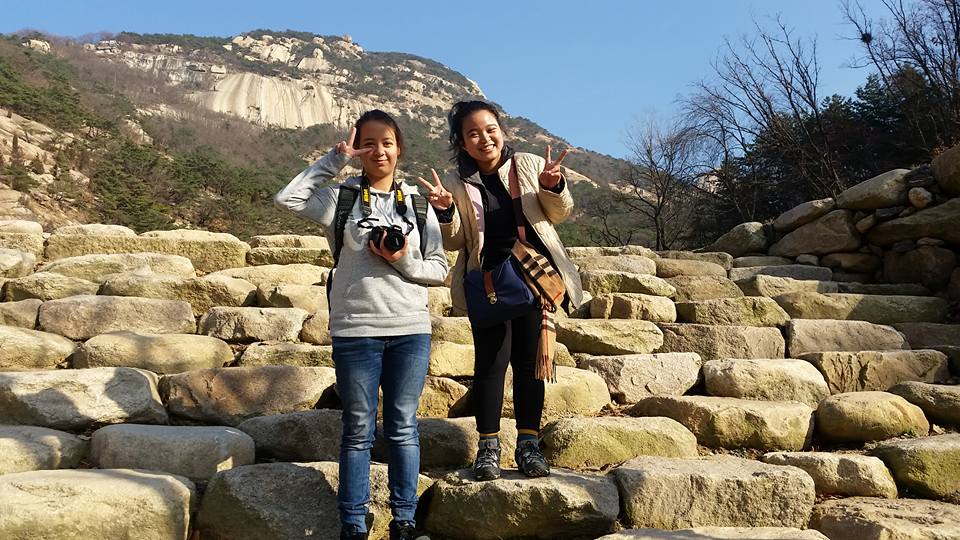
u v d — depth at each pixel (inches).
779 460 130.2
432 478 123.6
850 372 168.7
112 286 191.6
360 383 103.3
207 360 160.9
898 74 538.6
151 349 156.3
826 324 191.8
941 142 486.3
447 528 113.3
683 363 169.5
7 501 95.3
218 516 109.3
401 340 105.3
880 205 258.1
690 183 847.1
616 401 164.6
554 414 148.5
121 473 108.8
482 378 118.3
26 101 1483.8
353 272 106.0
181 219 1266.0
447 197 115.1
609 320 187.8
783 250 292.7
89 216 1109.7
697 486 112.0
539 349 115.3
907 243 249.9
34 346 153.3
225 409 139.1
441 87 6624.0
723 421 140.1
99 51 5506.9
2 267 197.2
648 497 112.0
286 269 220.8
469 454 131.2
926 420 148.4
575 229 1106.7
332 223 108.7
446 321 176.1
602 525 109.0
